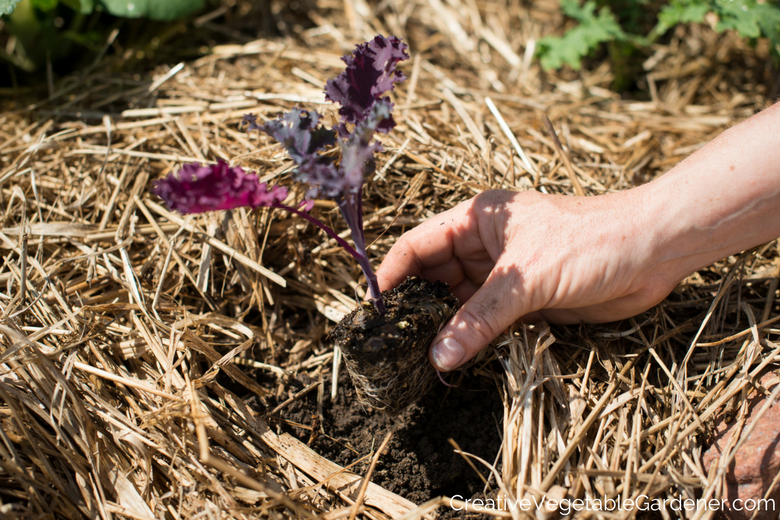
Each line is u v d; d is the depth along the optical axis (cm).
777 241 63
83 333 56
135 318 57
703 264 54
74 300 58
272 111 70
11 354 53
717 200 51
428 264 58
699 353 57
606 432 53
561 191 66
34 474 51
